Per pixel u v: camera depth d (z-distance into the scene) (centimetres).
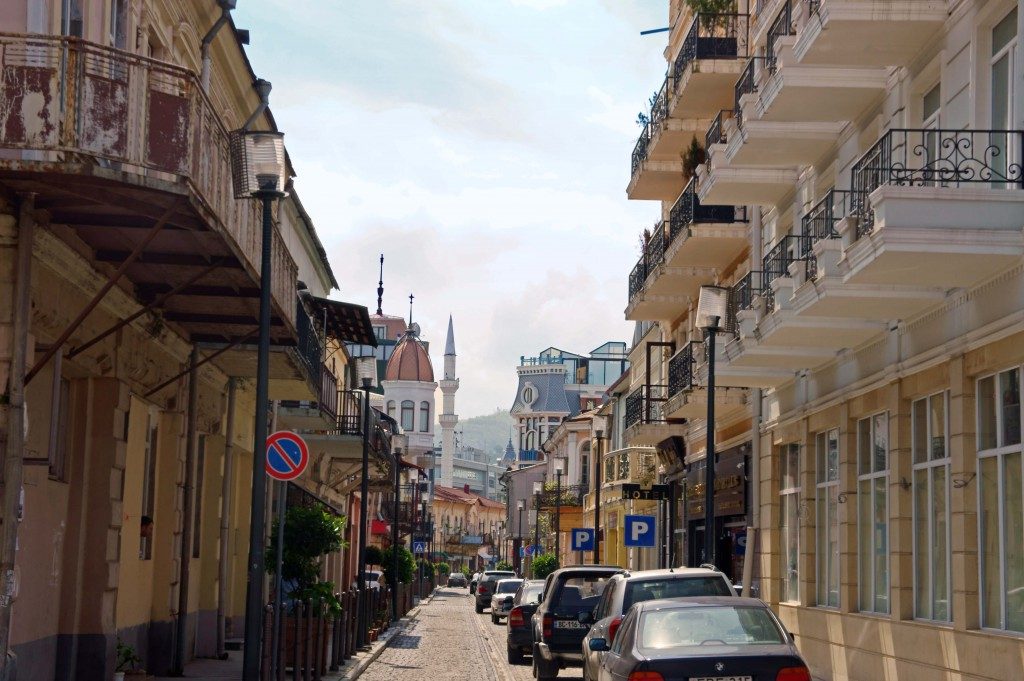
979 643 1808
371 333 3697
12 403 1441
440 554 14538
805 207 2786
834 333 2311
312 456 4291
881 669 2255
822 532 2747
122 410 2033
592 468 7788
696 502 3962
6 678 1443
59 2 1564
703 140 3750
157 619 2428
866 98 2309
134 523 2209
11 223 1446
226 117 2698
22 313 1452
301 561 2486
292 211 3722
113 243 1742
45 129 1362
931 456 2084
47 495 1853
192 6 2275
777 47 2308
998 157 1797
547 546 10094
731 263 3619
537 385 17462
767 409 3167
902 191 1681
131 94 1405
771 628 1452
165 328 2225
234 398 2877
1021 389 1728
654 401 4228
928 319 2053
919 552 2141
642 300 4109
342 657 2764
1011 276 1738
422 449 11975
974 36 1850
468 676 2764
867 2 1977
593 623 2042
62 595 1953
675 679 1346
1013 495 1758
